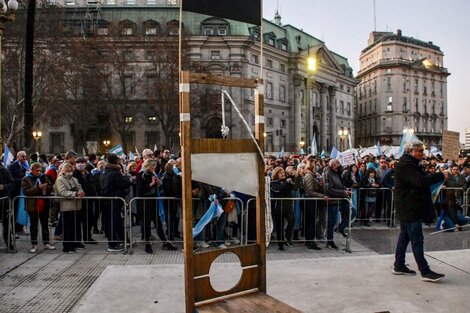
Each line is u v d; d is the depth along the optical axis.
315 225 9.15
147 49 50.97
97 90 45.66
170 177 9.58
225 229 10.04
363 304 5.07
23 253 8.29
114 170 9.02
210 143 3.70
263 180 3.97
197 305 3.62
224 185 3.75
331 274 6.32
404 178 5.97
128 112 51.06
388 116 98.75
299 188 10.45
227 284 5.76
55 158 10.20
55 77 34.88
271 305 3.64
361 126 111.00
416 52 104.75
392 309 4.91
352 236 10.38
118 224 8.76
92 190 9.61
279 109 67.69
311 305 5.04
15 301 5.54
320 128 76.50
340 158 13.76
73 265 7.40
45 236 8.69
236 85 3.85
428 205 6.01
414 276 6.21
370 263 6.97
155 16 56.81
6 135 37.16
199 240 9.13
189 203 3.59
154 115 55.00
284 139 68.94
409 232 6.08
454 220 10.93
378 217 12.34
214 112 53.78
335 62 79.38
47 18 33.81
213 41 57.28
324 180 9.62
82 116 45.94
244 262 3.91
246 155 3.89
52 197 8.38
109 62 47.09
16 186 9.86
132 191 11.16
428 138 104.31
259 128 3.96
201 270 3.65
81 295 5.79
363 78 109.69
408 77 100.00
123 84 48.38
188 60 48.22
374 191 11.97
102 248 8.83
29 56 15.34
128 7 57.00
